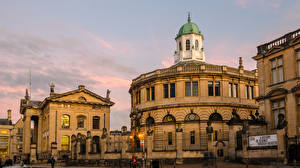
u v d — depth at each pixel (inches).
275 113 1512.1
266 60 1574.8
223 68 2364.7
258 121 1521.9
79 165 2333.9
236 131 1507.1
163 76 2391.7
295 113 1390.3
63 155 2965.1
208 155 1379.2
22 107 3646.7
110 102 3400.6
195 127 2262.6
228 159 1545.3
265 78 1572.3
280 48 1486.2
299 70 1401.3
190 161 1716.3
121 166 1925.4
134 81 2721.5
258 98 1594.5
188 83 2359.7
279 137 1230.3
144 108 2469.2
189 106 2294.5
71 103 3228.3
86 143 2357.3
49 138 3073.3
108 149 2176.4
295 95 1400.1
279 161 1218.6
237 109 2354.8
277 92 1488.7
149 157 1800.0
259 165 1278.3
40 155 3233.3
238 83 2421.3
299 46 1397.6
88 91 3307.1
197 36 2876.5
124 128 2025.1
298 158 1164.5
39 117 3550.7
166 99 2378.2
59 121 3147.1
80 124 3257.9
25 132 3501.5
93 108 3331.7
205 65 2368.4
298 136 1185.4
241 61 2488.9
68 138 3159.5
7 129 4724.4
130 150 1966.0
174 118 2327.8
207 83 2333.9
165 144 2301.9
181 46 2878.9
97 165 2146.9
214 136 2247.8
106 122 3368.6
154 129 2379.4
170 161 1737.2
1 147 4633.4
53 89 3174.2
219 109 2294.5
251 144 1371.8
